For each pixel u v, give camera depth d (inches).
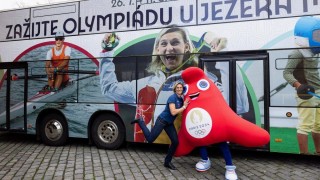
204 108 216.8
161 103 271.0
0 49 343.3
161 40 274.4
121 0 291.4
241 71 247.6
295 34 235.0
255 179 209.2
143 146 316.8
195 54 262.1
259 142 208.5
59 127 319.6
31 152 296.8
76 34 308.7
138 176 218.1
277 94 237.5
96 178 214.4
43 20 324.8
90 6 304.3
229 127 210.5
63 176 219.8
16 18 337.4
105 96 294.0
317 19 229.9
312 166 240.8
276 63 239.0
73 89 308.2
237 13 251.9
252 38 246.4
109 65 293.0
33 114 327.6
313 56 229.1
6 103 340.2
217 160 259.1
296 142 232.2
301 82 231.6
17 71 335.6
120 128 292.2
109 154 283.3
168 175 219.8
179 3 270.4
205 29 260.5
